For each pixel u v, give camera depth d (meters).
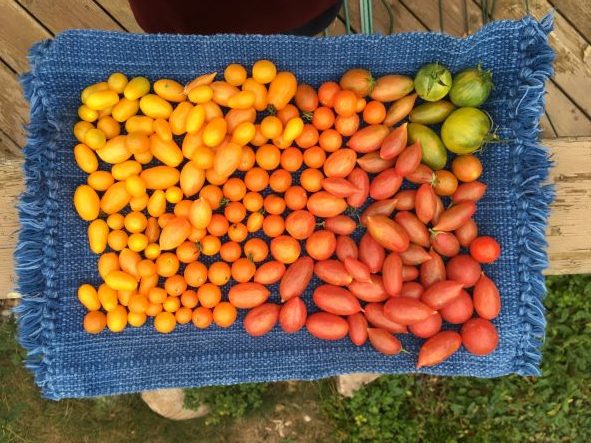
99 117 0.44
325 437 0.68
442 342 0.44
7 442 0.66
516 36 0.43
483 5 0.62
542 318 0.45
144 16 0.45
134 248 0.44
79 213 0.44
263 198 0.45
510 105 0.45
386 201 0.44
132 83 0.43
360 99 0.44
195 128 0.42
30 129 0.44
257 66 0.43
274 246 0.44
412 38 0.44
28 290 0.44
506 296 0.45
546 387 0.66
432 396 0.67
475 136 0.42
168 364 0.46
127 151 0.43
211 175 0.43
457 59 0.45
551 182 0.50
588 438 0.67
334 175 0.44
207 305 0.45
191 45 0.44
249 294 0.44
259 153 0.44
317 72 0.46
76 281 0.45
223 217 0.44
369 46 0.44
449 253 0.45
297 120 0.42
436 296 0.43
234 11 0.44
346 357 0.47
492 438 0.66
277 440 0.68
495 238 0.46
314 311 0.47
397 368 0.47
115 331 0.45
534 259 0.45
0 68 0.61
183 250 0.44
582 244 0.50
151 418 0.67
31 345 0.45
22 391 0.67
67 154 0.45
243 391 0.67
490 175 0.46
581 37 0.62
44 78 0.43
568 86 0.62
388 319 0.44
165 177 0.43
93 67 0.44
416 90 0.44
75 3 0.61
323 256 0.44
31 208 0.44
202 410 0.67
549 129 0.63
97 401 0.67
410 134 0.44
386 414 0.66
